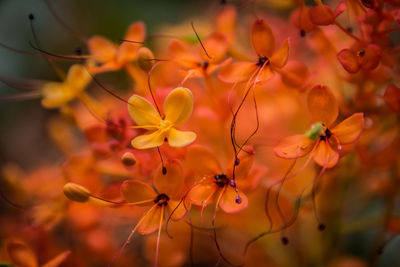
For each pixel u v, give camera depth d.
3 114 0.30
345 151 0.17
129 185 0.17
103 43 0.20
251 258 0.22
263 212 0.21
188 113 0.17
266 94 0.22
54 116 0.31
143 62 0.18
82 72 0.20
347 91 0.21
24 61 0.29
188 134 0.17
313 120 0.17
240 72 0.18
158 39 0.25
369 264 0.22
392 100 0.18
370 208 0.24
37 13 0.30
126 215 0.21
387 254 0.23
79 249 0.22
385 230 0.21
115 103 0.22
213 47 0.18
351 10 0.20
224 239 0.23
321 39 0.20
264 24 0.18
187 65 0.18
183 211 0.17
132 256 0.23
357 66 0.17
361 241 0.24
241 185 0.18
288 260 0.22
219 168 0.17
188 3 0.29
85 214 0.21
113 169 0.20
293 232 0.21
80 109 0.23
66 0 0.30
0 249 0.21
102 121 0.20
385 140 0.22
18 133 0.31
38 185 0.23
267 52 0.18
